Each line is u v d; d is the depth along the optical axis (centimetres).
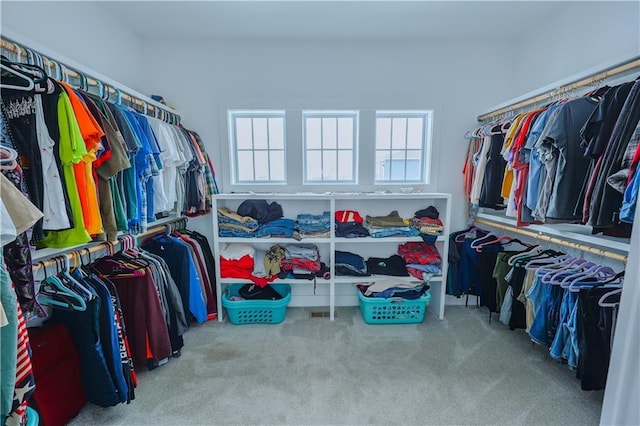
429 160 255
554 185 143
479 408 145
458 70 245
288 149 250
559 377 166
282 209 257
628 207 108
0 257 71
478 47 244
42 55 121
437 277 235
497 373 170
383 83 244
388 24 219
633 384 103
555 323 165
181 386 160
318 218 236
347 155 261
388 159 262
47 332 128
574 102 143
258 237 228
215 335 212
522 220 169
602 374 137
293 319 237
